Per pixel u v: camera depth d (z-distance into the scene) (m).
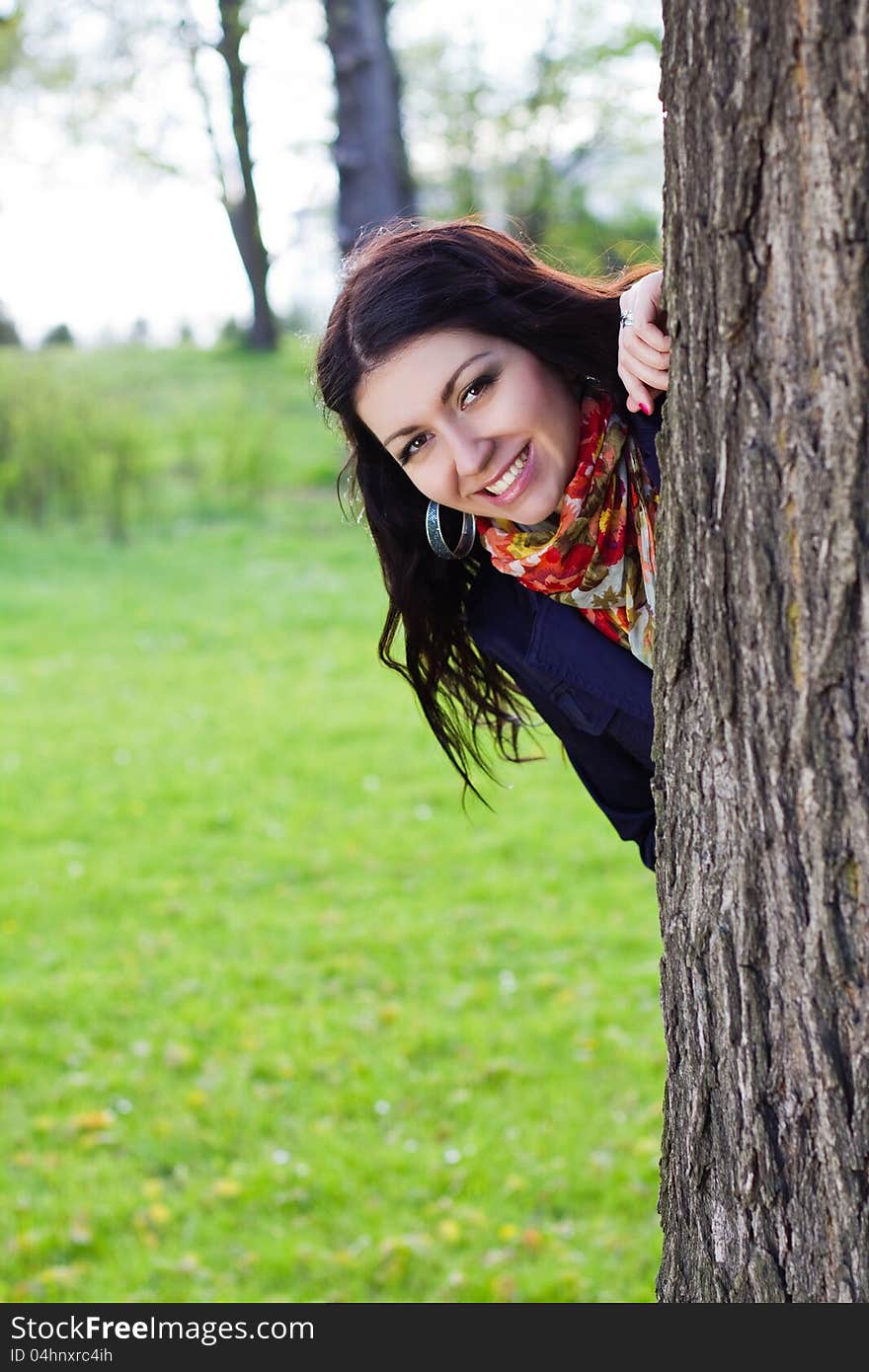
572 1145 4.26
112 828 7.28
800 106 1.22
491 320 1.76
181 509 16.45
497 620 2.16
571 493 1.84
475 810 7.38
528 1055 4.82
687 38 1.33
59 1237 3.85
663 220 1.42
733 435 1.35
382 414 1.81
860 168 1.20
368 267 1.80
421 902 6.21
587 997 5.23
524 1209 3.96
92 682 10.21
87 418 16.41
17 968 5.67
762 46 1.24
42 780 8.07
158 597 12.81
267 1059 4.85
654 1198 3.97
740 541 1.37
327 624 11.80
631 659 2.02
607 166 21.00
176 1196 4.07
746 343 1.32
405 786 7.81
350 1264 3.70
